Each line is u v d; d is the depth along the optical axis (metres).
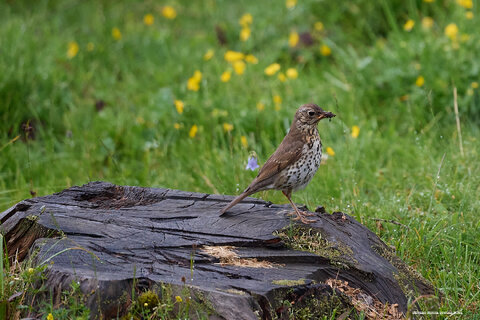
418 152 12.04
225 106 14.32
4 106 14.60
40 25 20.31
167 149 13.70
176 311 6.29
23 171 13.26
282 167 8.39
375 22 17.38
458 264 8.44
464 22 15.44
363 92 14.39
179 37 19.80
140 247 7.11
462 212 10.02
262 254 7.11
